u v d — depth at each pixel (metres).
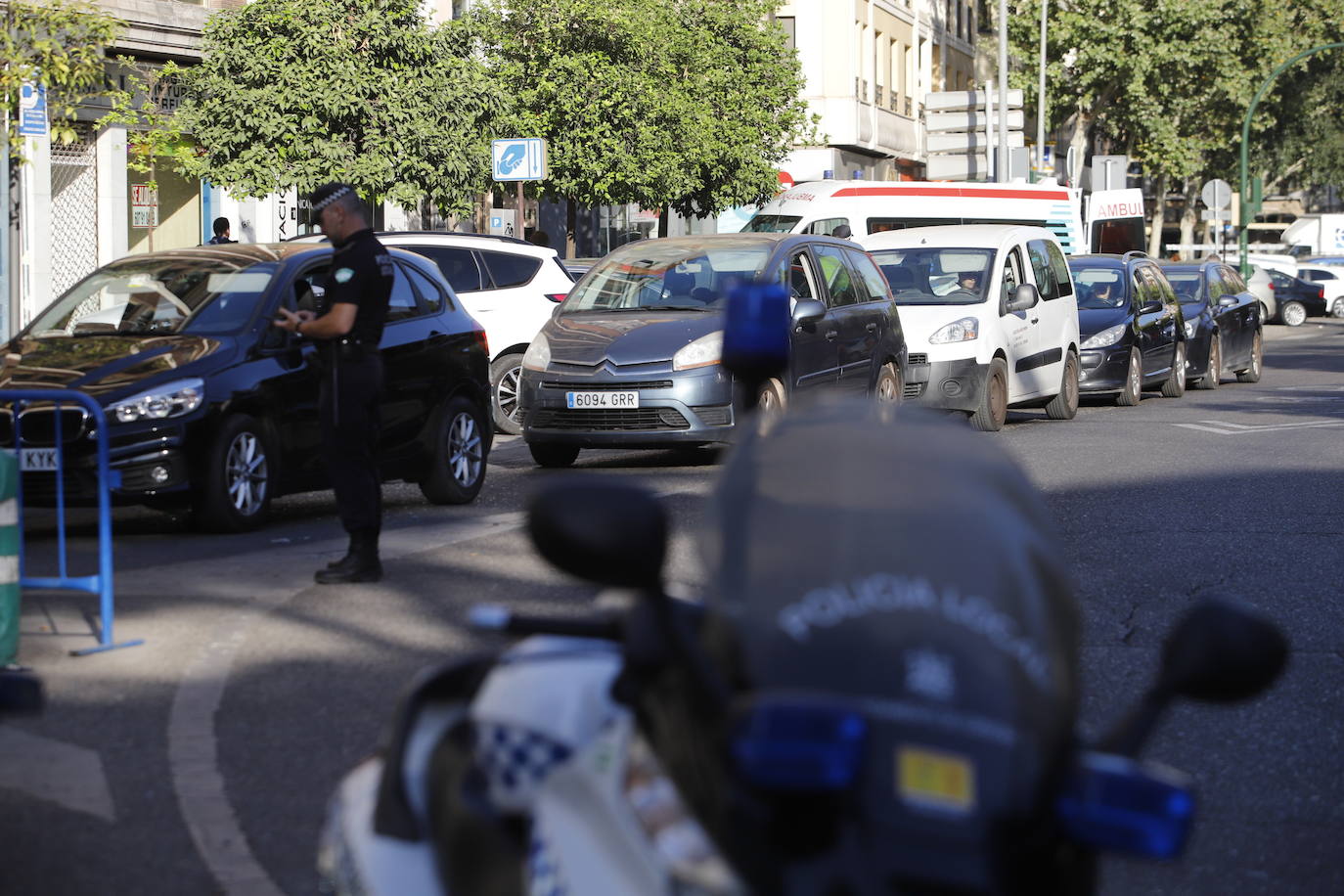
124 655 7.15
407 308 12.19
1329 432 18.11
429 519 11.55
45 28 16.48
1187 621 2.38
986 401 18.33
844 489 2.38
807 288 15.52
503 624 2.67
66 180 25.09
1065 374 20.66
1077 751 2.20
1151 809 2.01
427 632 7.66
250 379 10.91
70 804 5.16
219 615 7.98
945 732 2.02
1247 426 19.17
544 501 2.20
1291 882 4.64
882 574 2.22
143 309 11.50
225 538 10.62
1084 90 60.59
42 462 10.23
